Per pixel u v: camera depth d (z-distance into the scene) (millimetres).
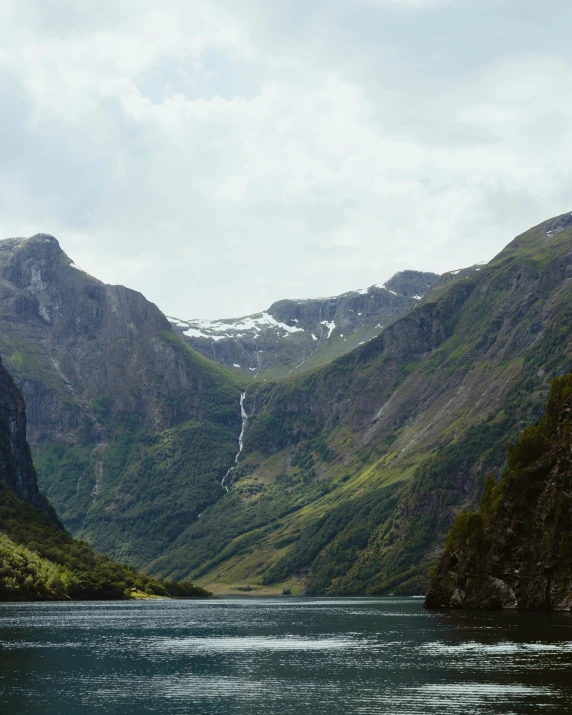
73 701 106375
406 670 124750
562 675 114625
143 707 102250
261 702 104062
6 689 114938
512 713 92938
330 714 95875
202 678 123375
